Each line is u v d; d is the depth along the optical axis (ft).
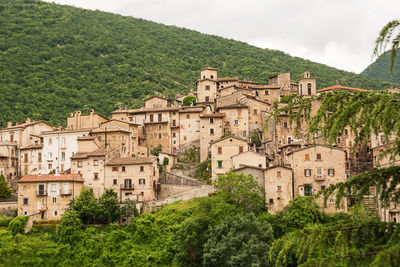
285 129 402.52
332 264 52.90
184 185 361.51
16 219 303.89
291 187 304.50
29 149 415.23
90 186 348.79
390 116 53.88
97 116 440.45
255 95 479.00
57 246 281.95
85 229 301.02
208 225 266.98
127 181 347.56
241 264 226.99
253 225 248.93
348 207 277.23
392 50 55.06
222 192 290.97
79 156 358.43
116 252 278.26
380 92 58.18
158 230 289.94
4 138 449.89
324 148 315.37
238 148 358.84
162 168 383.86
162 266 263.29
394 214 202.59
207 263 241.14
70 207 318.04
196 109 438.40
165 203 333.83
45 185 331.57
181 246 261.44
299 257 55.62
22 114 578.25
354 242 55.16
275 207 301.84
